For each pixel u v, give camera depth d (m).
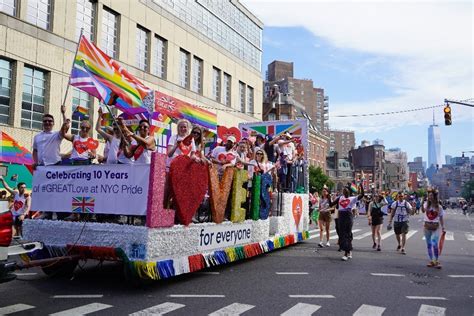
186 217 7.33
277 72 116.50
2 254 4.69
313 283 7.57
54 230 7.21
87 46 7.65
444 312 5.86
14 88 18.25
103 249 6.63
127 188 6.80
